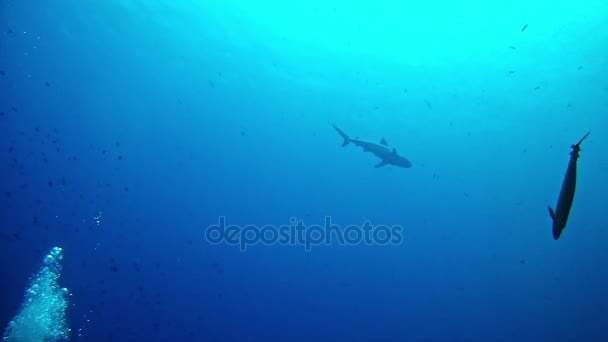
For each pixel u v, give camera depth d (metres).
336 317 30.58
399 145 24.92
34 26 20.67
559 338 29.64
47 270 16.08
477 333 31.22
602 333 29.02
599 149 22.06
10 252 23.61
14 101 28.48
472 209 31.67
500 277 34.53
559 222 2.37
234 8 16.44
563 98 18.56
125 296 24.25
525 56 16.48
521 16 14.57
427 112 21.62
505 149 24.00
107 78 24.59
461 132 22.91
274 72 21.06
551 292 33.19
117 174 32.88
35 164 31.81
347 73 19.89
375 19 16.09
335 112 23.66
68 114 29.09
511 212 30.75
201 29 18.34
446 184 29.64
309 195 35.97
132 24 18.94
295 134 27.89
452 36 16.33
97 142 31.03
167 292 27.09
